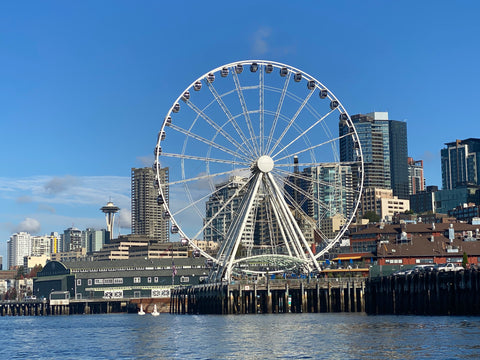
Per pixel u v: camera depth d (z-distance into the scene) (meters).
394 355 82.88
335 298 162.75
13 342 126.19
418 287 131.00
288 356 87.50
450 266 150.12
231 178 171.88
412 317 127.38
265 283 165.25
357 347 91.00
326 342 97.94
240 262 179.12
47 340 127.88
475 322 109.62
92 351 103.62
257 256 168.38
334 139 172.12
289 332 113.38
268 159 165.25
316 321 131.25
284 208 168.38
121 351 101.31
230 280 168.88
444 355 80.81
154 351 99.06
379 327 111.88
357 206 173.38
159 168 164.12
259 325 128.75
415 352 84.06
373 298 151.62
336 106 172.12
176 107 163.25
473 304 117.25
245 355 90.31
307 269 170.38
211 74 165.25
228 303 164.00
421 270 143.50
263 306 171.25
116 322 181.75
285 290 165.38
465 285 119.06
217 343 104.00
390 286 142.38
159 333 127.12
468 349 84.00
